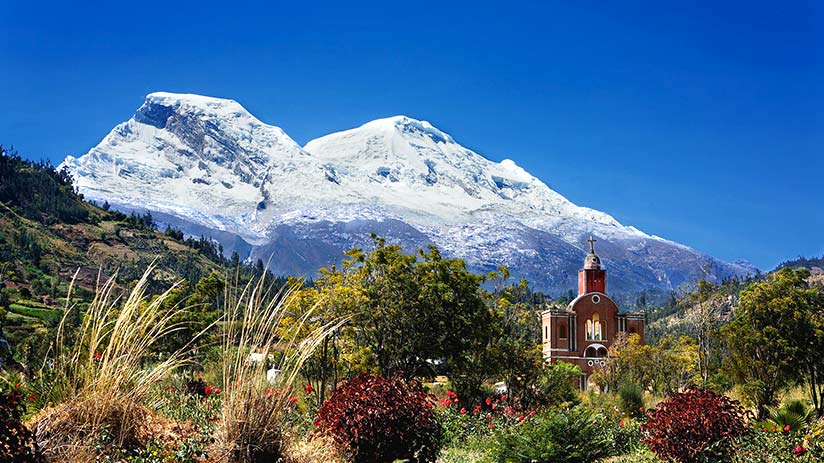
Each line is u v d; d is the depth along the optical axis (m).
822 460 18.23
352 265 39.62
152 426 13.03
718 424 16.12
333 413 14.53
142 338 12.59
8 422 9.41
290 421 13.61
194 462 11.90
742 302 40.91
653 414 17.09
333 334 25.73
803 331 39.12
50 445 10.72
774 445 19.52
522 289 48.38
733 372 40.88
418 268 40.34
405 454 14.76
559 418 18.42
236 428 12.26
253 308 12.69
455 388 41.44
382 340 38.53
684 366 57.12
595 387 67.31
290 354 13.37
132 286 12.59
